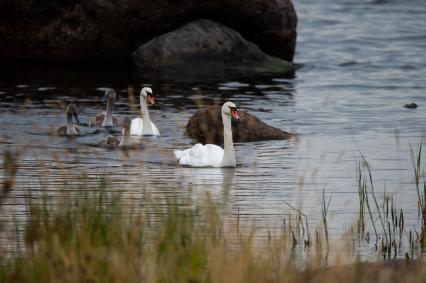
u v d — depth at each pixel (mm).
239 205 14047
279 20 28984
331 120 21328
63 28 28266
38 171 16000
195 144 19047
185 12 28297
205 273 9578
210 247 9883
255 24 28891
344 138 19344
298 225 12648
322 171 16438
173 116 21734
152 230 11758
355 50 33125
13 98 23219
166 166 16922
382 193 14859
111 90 20734
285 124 20828
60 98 23484
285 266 9820
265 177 16031
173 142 19250
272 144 18906
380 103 23625
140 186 15086
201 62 28062
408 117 21672
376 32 36625
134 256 9703
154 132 19922
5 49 28672
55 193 14297
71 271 9352
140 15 28078
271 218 13297
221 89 25250
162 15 28172
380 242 12219
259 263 9688
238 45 28359
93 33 28250
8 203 13656
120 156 17672
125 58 28828
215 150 17172
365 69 29375
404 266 10672
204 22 28531
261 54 28719
